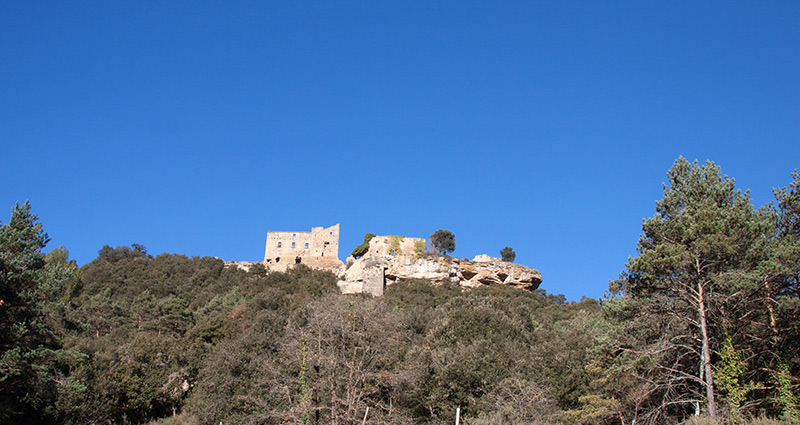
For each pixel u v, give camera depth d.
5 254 33.34
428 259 91.06
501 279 93.38
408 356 41.97
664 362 31.66
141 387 48.34
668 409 31.95
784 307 29.78
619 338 33.94
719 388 28.34
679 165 36.78
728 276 29.62
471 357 39.44
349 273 92.06
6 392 35.69
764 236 31.67
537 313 68.81
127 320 66.44
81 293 79.44
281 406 38.66
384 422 34.91
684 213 34.00
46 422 40.28
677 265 30.89
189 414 47.22
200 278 89.38
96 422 43.06
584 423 32.66
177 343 54.72
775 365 30.16
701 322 29.86
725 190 34.47
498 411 34.12
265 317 51.75
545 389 36.19
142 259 98.19
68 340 47.12
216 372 45.09
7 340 32.66
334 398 34.53
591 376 36.91
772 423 26.11
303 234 103.06
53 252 79.75
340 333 39.56
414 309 59.06
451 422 36.44
